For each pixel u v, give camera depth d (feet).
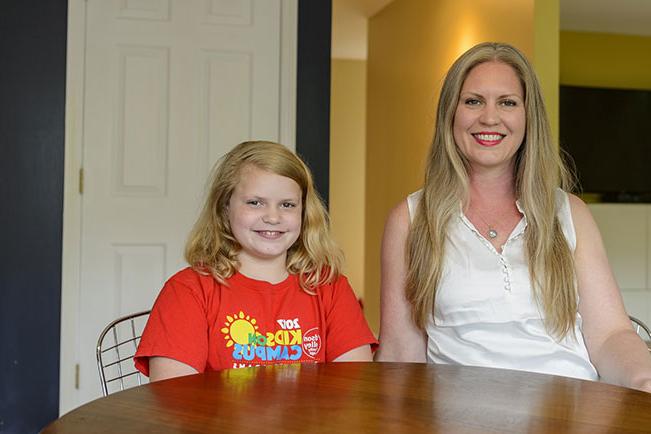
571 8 20.63
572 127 22.72
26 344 11.41
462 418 4.00
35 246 11.45
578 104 22.76
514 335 6.40
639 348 6.19
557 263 6.41
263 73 12.12
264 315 6.18
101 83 11.65
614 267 18.40
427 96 18.43
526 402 4.34
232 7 12.04
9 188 11.39
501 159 6.54
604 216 18.34
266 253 6.21
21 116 11.41
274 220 6.18
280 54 12.14
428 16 18.45
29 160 11.43
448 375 5.00
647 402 4.39
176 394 4.42
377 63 22.25
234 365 5.97
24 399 11.40
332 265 6.58
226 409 4.12
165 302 5.95
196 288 6.04
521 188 6.65
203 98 11.96
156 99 11.83
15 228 11.41
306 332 6.27
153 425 3.83
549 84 13.69
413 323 6.87
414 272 6.69
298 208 6.39
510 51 6.71
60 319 11.47
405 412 4.10
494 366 6.33
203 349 5.86
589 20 21.93
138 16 11.76
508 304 6.39
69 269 11.50
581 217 6.73
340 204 30.30
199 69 11.95
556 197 6.75
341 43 27.14
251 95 12.10
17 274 11.41
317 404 4.23
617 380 6.15
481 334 6.42
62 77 11.51
